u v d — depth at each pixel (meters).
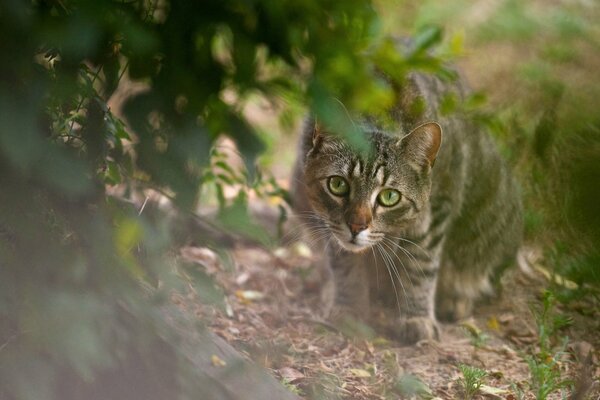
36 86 5.08
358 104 6.39
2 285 5.54
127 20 5.01
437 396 7.65
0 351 5.83
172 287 6.01
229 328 8.31
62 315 5.48
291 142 13.68
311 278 10.48
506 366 8.45
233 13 5.48
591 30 15.81
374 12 5.82
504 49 15.85
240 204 6.91
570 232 6.53
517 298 10.16
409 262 9.08
